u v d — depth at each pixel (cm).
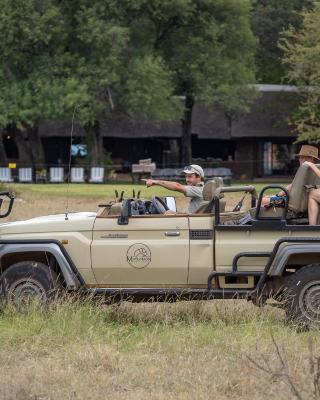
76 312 2267
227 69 12188
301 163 2464
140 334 2198
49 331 2156
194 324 2255
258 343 2048
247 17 12569
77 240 2369
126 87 11362
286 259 2258
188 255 2327
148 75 11312
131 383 1761
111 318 2392
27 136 13450
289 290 2259
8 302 2355
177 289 2348
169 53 12481
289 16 14912
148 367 1861
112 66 11175
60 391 1692
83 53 11538
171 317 2391
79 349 2003
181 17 12062
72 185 10056
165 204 2538
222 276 2330
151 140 14062
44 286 2361
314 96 11494
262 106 13650
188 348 2030
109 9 11481
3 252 2377
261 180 13200
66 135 13475
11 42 11256
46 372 1816
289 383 1622
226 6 12281
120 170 13388
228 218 2412
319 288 2252
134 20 12094
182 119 12675
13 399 1636
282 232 2317
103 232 2364
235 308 2475
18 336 2128
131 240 2352
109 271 2361
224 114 13938
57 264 2441
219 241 2323
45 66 11225
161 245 2331
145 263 2339
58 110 10931
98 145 12181
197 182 2625
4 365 1894
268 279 2347
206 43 12300
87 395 1664
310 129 11581
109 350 1981
